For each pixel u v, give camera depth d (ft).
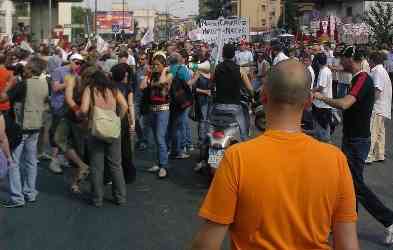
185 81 35.73
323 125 33.86
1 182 31.96
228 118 30.19
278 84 8.66
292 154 8.55
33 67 27.55
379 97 36.99
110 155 27.14
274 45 53.42
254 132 43.86
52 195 29.32
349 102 21.11
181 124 37.09
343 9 221.66
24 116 27.40
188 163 36.94
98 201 27.22
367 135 21.80
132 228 23.89
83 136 29.32
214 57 53.26
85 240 22.35
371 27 122.52
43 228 23.88
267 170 8.43
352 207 8.73
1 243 21.97
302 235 8.46
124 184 27.71
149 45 93.50
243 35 60.49
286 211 8.39
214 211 8.52
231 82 30.14
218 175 8.59
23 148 27.76
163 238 22.63
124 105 27.40
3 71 32.19
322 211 8.56
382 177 33.45
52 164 34.60
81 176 29.71
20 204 27.20
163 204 27.63
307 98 8.79
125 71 30.91
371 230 23.80
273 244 8.43
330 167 8.61
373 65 37.27
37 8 194.90
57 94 33.17
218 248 8.58
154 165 35.88
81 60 32.35
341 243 8.73
